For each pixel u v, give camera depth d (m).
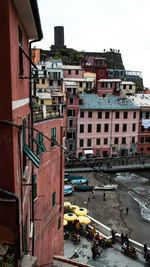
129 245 24.09
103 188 40.69
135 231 28.86
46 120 14.95
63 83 53.12
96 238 24.75
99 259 22.38
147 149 58.75
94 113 53.16
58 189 18.69
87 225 27.33
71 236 26.41
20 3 6.39
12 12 6.13
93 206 34.84
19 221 6.71
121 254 23.27
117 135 55.62
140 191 40.34
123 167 49.34
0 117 6.08
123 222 30.86
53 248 17.89
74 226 27.64
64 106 50.16
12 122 6.07
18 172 7.05
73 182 42.38
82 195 38.56
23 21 8.06
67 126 52.41
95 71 76.19
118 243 25.12
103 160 53.16
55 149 17.20
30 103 10.98
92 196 38.03
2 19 5.66
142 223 30.78
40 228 14.51
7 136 6.16
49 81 57.06
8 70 5.87
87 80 64.94
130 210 34.16
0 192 6.29
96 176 46.31
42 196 14.68
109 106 54.47
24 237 8.56
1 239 6.67
